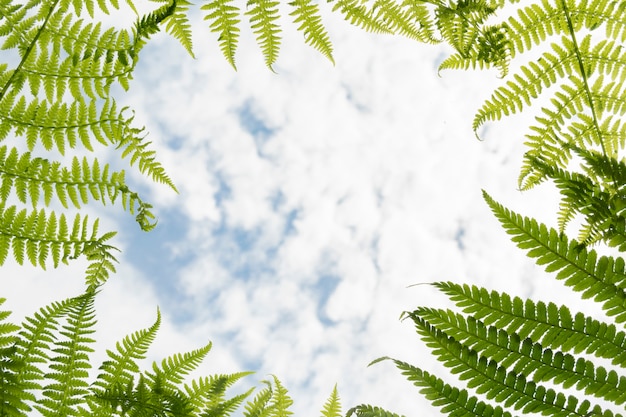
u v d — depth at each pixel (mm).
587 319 1780
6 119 2695
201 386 2707
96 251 2721
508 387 1791
